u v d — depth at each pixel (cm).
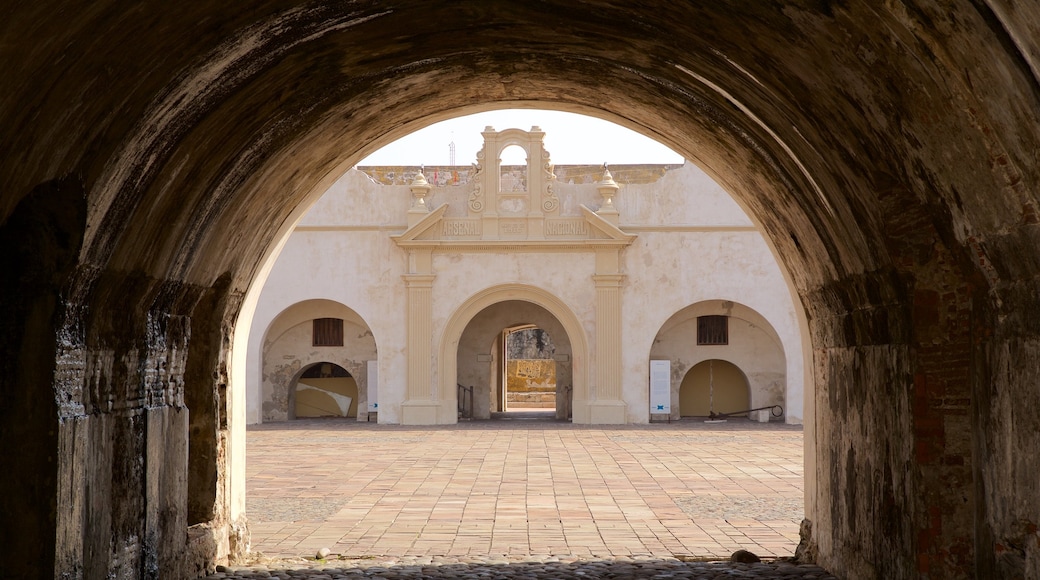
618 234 3166
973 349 616
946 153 543
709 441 2638
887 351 782
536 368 4662
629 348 3197
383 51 810
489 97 1093
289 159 954
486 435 2823
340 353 3431
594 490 1708
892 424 771
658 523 1371
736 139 937
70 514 643
